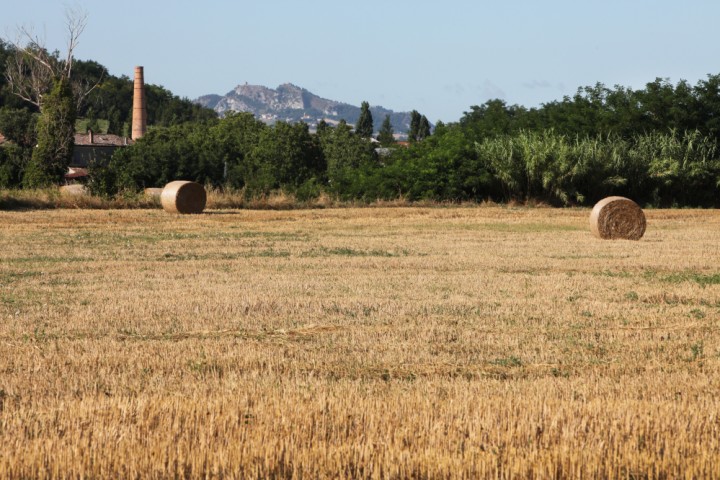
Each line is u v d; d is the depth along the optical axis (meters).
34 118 194.88
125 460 12.76
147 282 35.22
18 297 30.86
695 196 107.75
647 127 113.94
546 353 22.20
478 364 21.08
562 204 99.56
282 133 149.12
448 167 96.25
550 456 12.95
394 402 15.96
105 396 17.03
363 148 182.25
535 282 36.00
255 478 12.39
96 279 36.03
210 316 27.09
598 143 106.31
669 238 59.06
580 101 121.38
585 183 101.88
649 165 104.56
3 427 14.51
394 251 49.12
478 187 98.81
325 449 13.11
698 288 34.50
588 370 20.47
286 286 34.22
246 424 14.30
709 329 26.02
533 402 15.90
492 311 28.64
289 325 26.00
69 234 56.28
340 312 28.16
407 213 78.31
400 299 30.94
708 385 18.50
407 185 94.31
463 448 13.55
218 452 12.85
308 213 75.81
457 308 29.08
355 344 23.06
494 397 16.47
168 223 65.06
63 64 150.00
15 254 45.12
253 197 82.44
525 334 24.73
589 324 26.69
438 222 71.06
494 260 44.44
